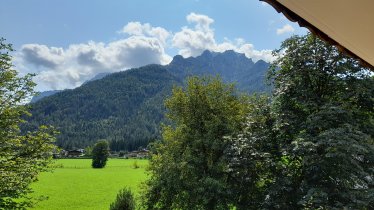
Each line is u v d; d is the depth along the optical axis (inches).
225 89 1128.8
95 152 4751.5
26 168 788.6
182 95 1119.6
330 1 59.8
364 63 87.4
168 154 1077.8
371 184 722.8
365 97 816.9
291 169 837.8
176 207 1027.9
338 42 79.2
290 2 63.9
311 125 780.0
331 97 867.4
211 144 1016.9
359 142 720.3
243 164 842.2
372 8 59.6
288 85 863.1
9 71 808.9
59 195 2393.0
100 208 2010.3
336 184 733.9
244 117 1016.2
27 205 816.3
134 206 1030.4
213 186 892.0
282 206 764.6
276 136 877.2
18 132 840.9
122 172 4094.5
